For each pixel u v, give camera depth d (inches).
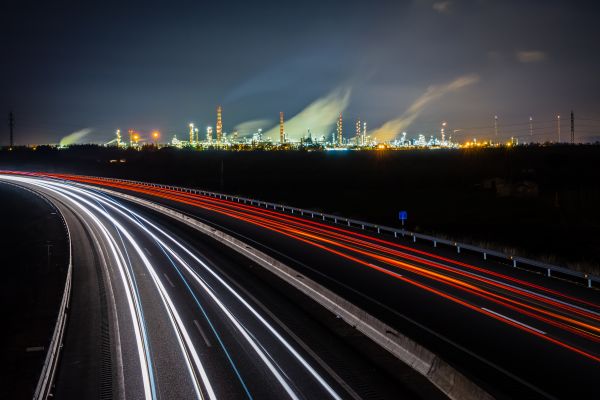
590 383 525.0
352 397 502.3
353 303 823.7
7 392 624.1
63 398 519.8
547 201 2544.3
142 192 2982.3
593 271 1049.5
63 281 1149.1
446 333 681.0
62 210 2244.1
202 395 510.6
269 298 885.8
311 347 644.1
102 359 621.3
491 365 572.4
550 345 637.3
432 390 514.6
